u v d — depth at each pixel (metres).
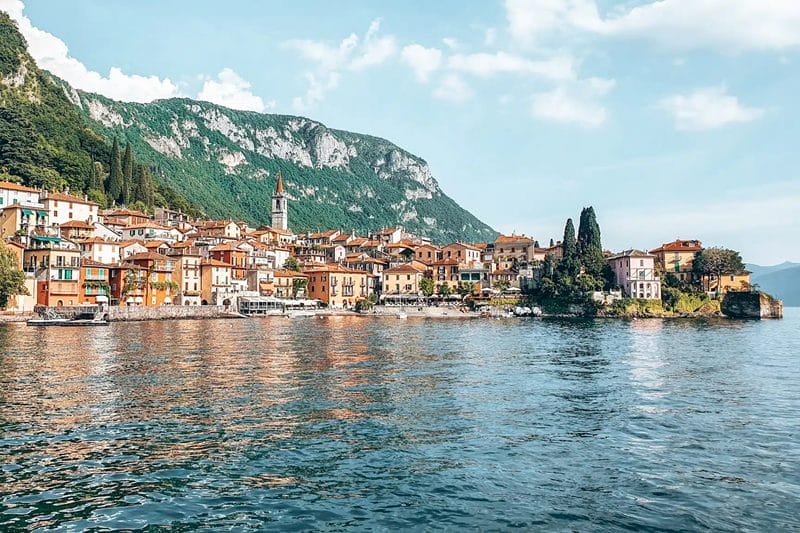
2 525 21.88
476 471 27.81
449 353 75.50
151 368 58.03
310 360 65.75
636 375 57.06
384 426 35.59
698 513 23.39
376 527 22.12
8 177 196.75
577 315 195.25
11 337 93.38
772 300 196.62
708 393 47.53
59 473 27.05
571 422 37.12
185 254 179.50
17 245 148.25
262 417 37.53
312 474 27.23
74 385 48.06
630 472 27.86
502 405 42.00
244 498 24.50
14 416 37.22
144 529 21.77
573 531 21.86
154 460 28.88
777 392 48.03
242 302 180.50
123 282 163.12
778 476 27.45
